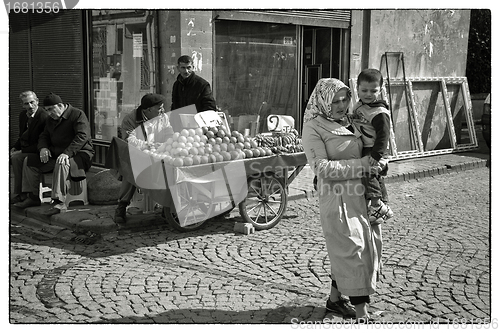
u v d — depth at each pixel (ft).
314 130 13.38
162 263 18.28
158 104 21.35
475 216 24.77
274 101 33.63
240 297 15.46
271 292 15.81
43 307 14.76
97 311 14.49
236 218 23.94
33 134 24.57
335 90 13.10
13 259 18.60
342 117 13.53
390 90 38.88
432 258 18.74
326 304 14.62
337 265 13.17
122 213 21.79
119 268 17.79
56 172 22.74
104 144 32.09
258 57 32.42
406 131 40.45
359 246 12.96
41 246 20.08
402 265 17.98
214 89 30.63
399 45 39.24
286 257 18.92
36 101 24.62
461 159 39.63
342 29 36.22
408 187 31.63
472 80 61.16
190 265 18.08
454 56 43.45
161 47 29.01
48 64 34.99
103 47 31.73
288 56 33.83
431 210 25.91
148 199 23.38
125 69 30.71
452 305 14.82
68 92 33.94
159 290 15.97
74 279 16.80
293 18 32.73
